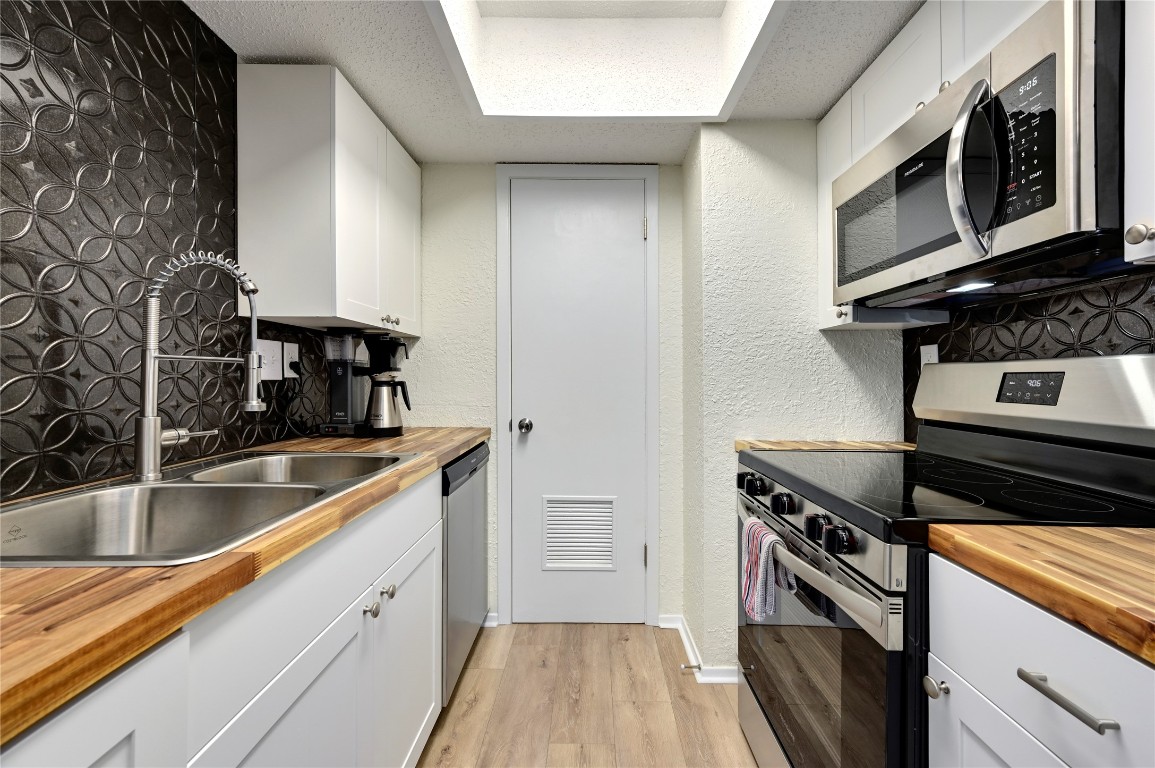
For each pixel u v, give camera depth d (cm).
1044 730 61
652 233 239
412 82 172
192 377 142
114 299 118
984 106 101
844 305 172
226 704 66
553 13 195
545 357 240
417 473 134
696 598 209
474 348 241
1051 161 87
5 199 95
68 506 98
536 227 240
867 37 150
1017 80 94
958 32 118
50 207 104
